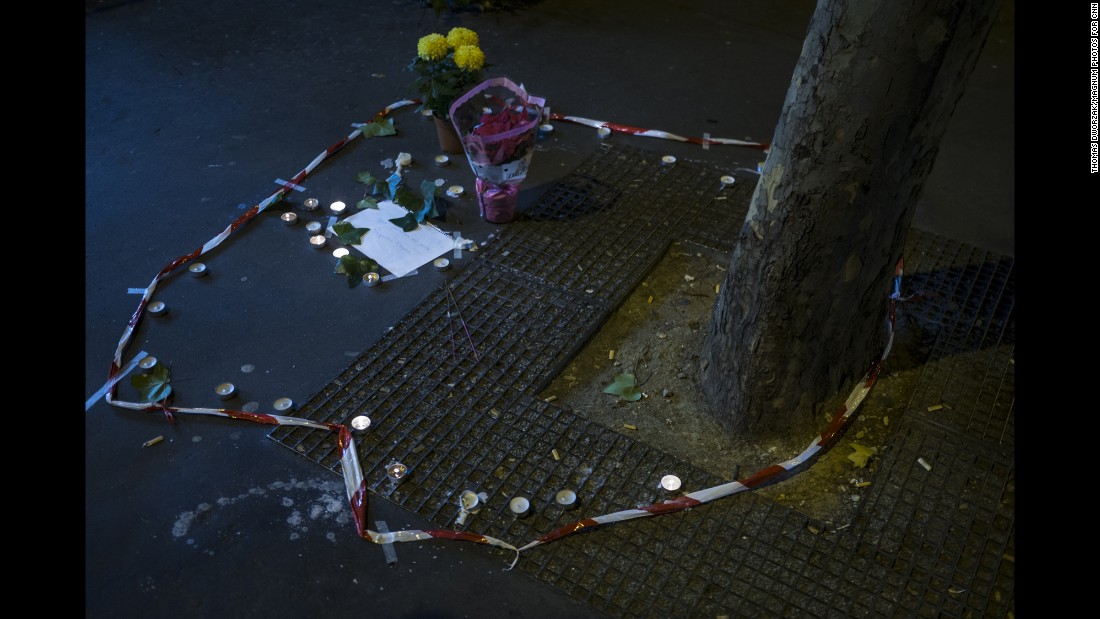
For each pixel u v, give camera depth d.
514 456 2.68
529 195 3.73
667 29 4.95
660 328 3.12
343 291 3.26
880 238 2.43
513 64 4.58
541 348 3.02
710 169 3.91
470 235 3.51
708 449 2.72
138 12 4.95
